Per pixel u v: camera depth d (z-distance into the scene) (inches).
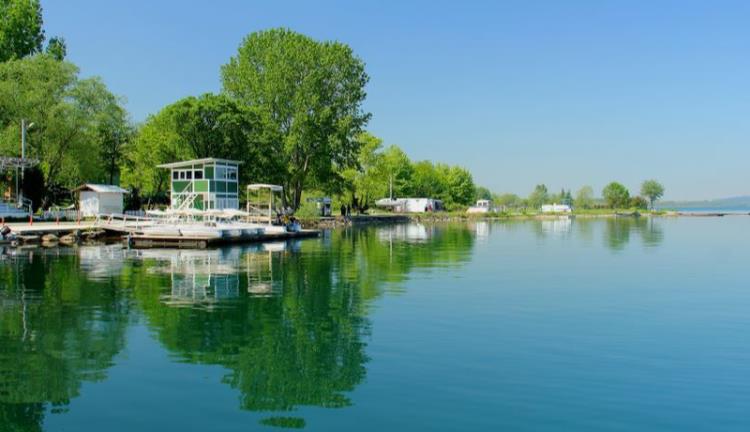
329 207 3949.3
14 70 2389.3
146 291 949.2
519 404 447.5
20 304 829.8
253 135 2736.2
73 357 570.3
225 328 691.4
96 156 2561.5
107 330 678.5
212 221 2138.3
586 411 434.6
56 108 2358.5
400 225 3769.7
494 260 1475.1
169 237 1798.7
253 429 402.3
